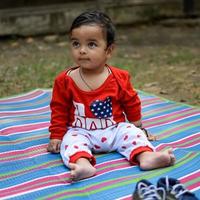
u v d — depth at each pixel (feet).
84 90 5.35
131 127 5.35
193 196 4.33
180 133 6.06
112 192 4.66
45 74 9.40
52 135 5.51
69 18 14.26
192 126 6.27
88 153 5.06
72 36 5.28
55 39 13.47
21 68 9.93
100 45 5.22
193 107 6.97
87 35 5.17
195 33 14.56
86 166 4.88
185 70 9.75
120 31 14.80
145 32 14.73
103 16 5.31
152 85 8.73
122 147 5.33
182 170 5.04
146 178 4.88
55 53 11.77
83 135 5.34
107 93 5.37
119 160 5.29
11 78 9.16
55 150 5.47
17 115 6.71
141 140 5.22
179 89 8.45
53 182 4.86
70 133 5.34
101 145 5.39
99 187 4.75
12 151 5.58
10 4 14.05
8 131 6.11
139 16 15.51
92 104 5.32
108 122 5.40
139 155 5.14
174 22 15.52
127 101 5.56
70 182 4.85
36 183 4.85
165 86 8.66
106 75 5.40
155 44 13.03
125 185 4.77
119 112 5.50
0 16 13.35
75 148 5.09
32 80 9.01
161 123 6.40
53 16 14.03
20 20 13.61
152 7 15.61
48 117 6.67
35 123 6.43
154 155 5.04
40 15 13.85
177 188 4.35
